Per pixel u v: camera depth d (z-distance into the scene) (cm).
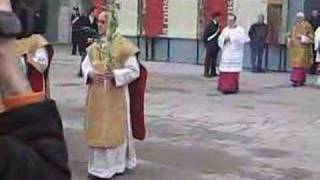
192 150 984
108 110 807
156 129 1138
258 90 1706
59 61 2312
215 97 1559
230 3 2216
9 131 114
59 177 116
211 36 1969
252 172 866
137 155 942
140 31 2414
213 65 1978
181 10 2341
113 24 803
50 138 116
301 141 1068
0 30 113
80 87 1695
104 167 818
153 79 1892
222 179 830
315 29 2006
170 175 843
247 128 1170
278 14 2148
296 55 1816
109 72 803
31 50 635
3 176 111
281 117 1294
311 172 873
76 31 2450
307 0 2106
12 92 115
